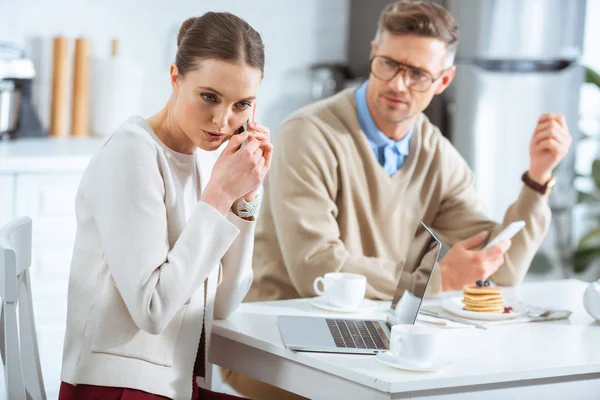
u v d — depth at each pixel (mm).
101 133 4422
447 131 4672
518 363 1899
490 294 2363
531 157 2844
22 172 3605
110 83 4375
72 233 3746
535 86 4660
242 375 2658
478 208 3080
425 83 2828
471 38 4602
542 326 2271
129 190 1884
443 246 3070
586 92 5254
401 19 2801
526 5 4605
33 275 3676
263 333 2092
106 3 4449
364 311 2367
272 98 4906
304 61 4969
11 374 1838
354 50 5012
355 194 2898
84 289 1976
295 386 1976
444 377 1771
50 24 4340
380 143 2934
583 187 5312
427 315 2346
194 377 2092
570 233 4922
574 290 2771
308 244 2678
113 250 1876
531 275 4891
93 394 1921
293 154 2820
